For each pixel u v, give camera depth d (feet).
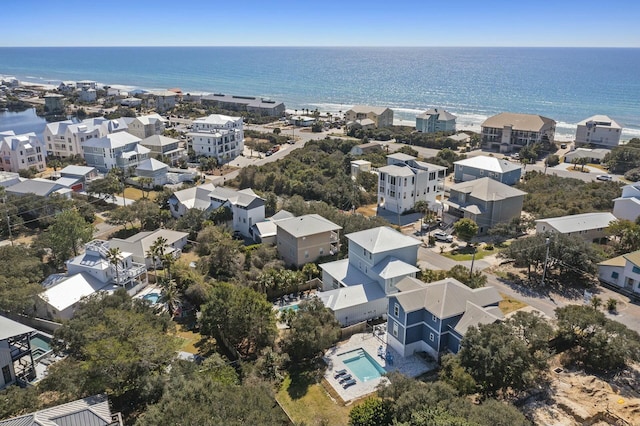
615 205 273.95
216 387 115.14
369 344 166.50
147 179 357.82
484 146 515.09
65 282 191.52
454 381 127.44
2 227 266.77
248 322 156.35
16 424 103.19
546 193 325.42
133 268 212.02
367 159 423.64
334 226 233.35
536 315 160.25
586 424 126.00
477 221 274.98
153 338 137.39
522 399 135.74
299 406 135.13
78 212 279.49
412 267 189.06
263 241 250.37
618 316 181.37
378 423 116.57
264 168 376.27
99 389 126.31
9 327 140.87
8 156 385.70
